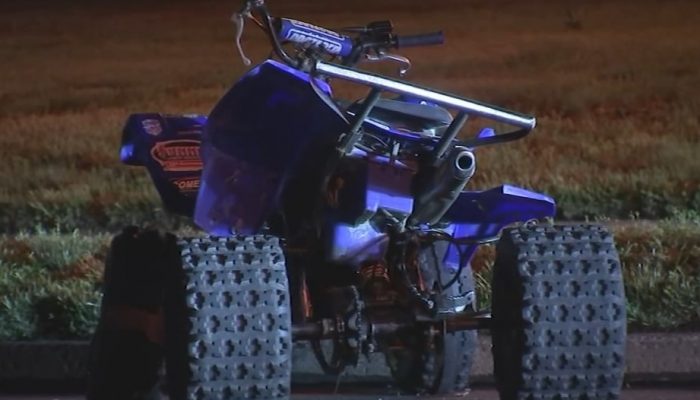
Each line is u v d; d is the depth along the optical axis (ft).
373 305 84.58
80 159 200.95
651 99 212.64
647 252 139.95
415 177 83.35
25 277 135.54
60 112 212.84
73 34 216.13
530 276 79.36
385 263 85.35
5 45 215.72
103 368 93.76
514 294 79.77
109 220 180.96
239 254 78.48
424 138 82.84
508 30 217.97
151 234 94.94
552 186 186.09
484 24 218.59
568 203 182.91
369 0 222.07
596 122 209.97
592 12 217.15
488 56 217.77
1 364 121.80
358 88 193.67
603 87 213.66
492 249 137.28
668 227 151.02
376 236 84.69
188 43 217.15
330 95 82.38
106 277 95.61
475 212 87.97
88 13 216.33
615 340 79.77
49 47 215.72
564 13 217.36
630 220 173.99
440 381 100.89
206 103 216.13
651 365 120.57
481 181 189.67
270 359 77.41
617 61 215.31
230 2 217.36
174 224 179.63
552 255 80.23
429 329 83.46
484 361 119.24
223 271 77.61
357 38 87.04
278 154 84.69
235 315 77.00
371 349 83.05
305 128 82.64
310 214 84.89
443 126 84.02
